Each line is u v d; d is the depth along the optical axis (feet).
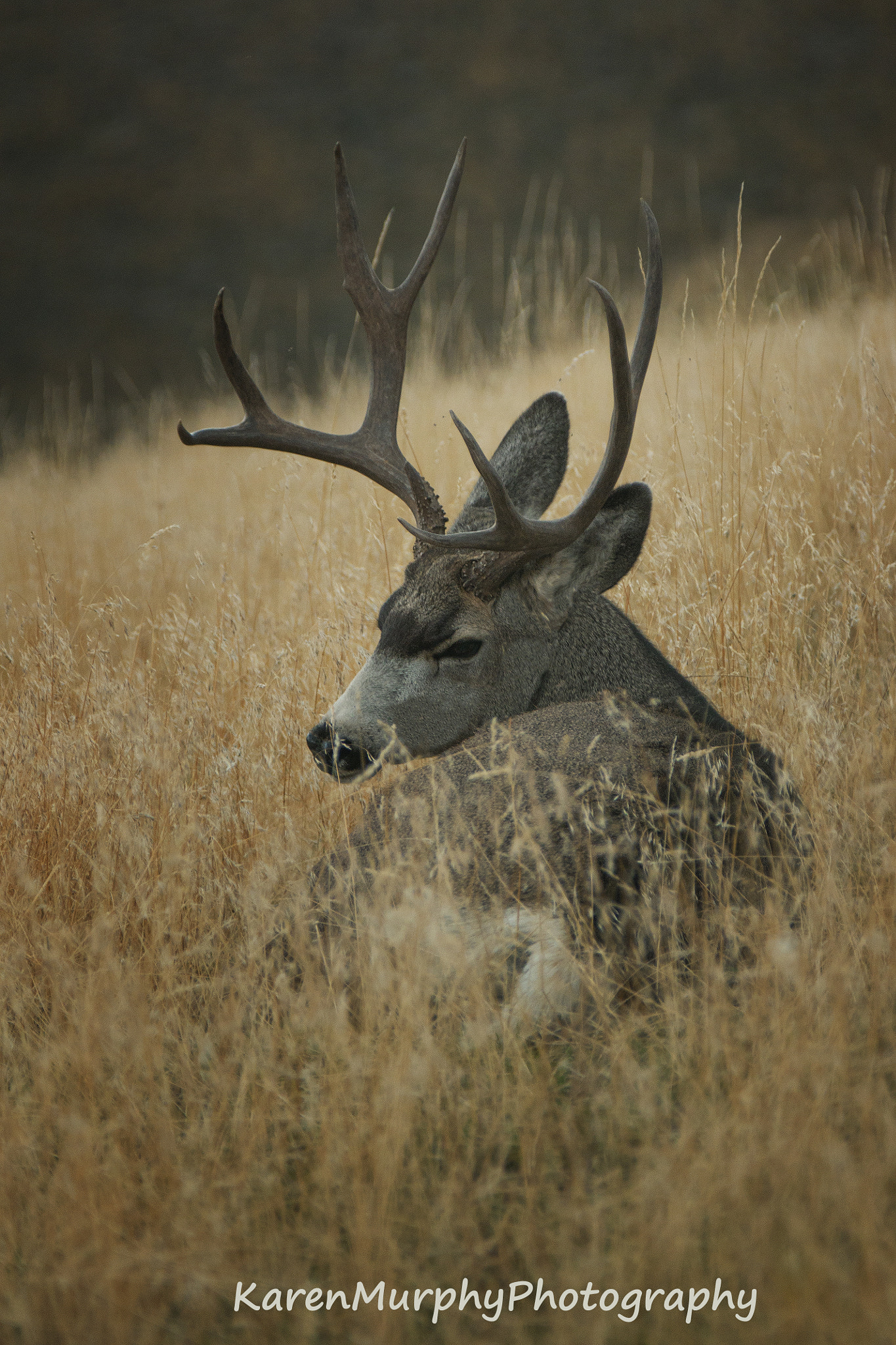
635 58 309.63
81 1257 21.49
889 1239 20.49
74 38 346.33
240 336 211.41
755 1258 20.58
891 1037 25.46
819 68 290.15
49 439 142.31
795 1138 22.17
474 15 342.03
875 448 52.42
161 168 292.61
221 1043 27.09
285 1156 24.27
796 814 32.19
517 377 82.79
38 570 65.10
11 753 38.68
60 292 248.32
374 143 290.15
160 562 66.59
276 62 332.39
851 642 44.27
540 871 26.48
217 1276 21.94
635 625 40.40
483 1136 25.25
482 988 26.00
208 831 35.42
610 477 36.11
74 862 35.27
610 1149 23.98
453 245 238.07
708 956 26.35
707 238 213.87
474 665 38.06
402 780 33.40
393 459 42.14
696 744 33.12
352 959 27.53
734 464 52.54
